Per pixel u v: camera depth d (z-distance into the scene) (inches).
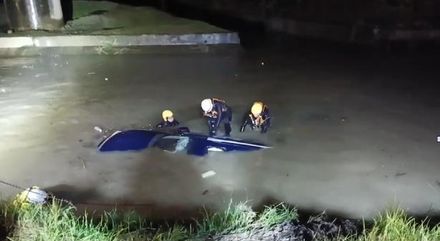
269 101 324.8
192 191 216.8
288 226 183.8
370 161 245.1
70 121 286.4
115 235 171.5
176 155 245.9
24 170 232.5
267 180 226.8
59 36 432.1
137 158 243.1
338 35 519.5
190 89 343.6
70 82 355.6
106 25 470.6
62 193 213.3
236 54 436.5
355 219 196.7
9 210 183.6
